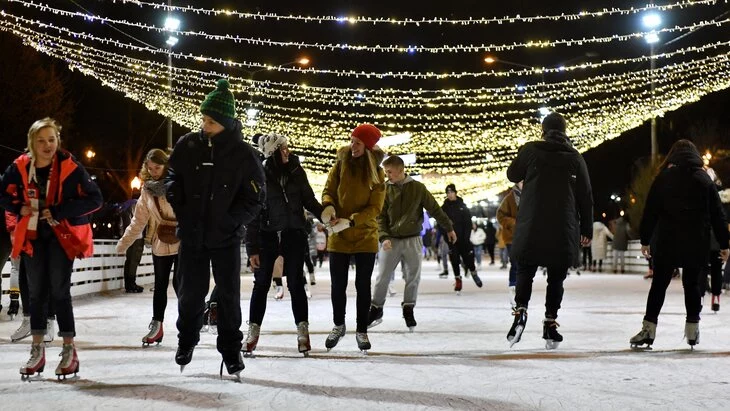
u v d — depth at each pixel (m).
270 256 7.08
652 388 5.45
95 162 38.03
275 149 7.04
